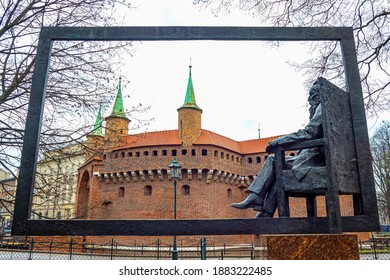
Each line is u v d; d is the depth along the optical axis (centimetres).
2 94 810
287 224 245
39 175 980
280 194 265
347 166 264
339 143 263
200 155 3206
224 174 3281
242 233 241
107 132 1052
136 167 3247
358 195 270
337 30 283
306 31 279
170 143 3244
